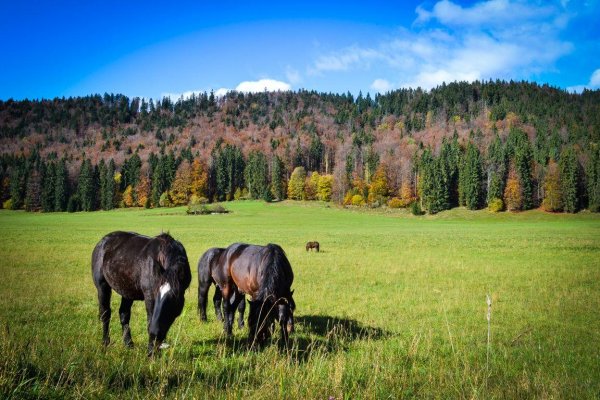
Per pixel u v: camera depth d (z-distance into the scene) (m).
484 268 19.28
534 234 45.66
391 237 42.00
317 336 7.79
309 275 17.05
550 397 4.68
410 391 4.86
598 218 80.50
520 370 6.10
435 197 91.81
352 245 33.16
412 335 8.05
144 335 7.82
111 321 8.98
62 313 9.66
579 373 6.03
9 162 149.38
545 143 126.00
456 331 8.62
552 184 86.44
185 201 116.19
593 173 86.06
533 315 10.28
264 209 99.69
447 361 6.27
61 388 4.15
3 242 31.91
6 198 121.81
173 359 5.41
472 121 186.12
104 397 4.26
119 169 151.62
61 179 110.75
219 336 7.75
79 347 6.06
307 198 117.81
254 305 6.18
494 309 10.88
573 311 10.67
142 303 11.05
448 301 11.80
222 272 8.11
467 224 72.31
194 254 25.06
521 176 89.94
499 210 89.44
